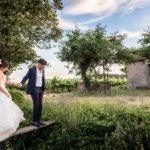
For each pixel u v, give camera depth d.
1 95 5.23
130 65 25.75
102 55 18.83
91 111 6.73
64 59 21.03
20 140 6.46
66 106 7.32
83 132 5.70
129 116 5.70
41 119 6.85
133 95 15.18
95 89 21.20
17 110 5.55
